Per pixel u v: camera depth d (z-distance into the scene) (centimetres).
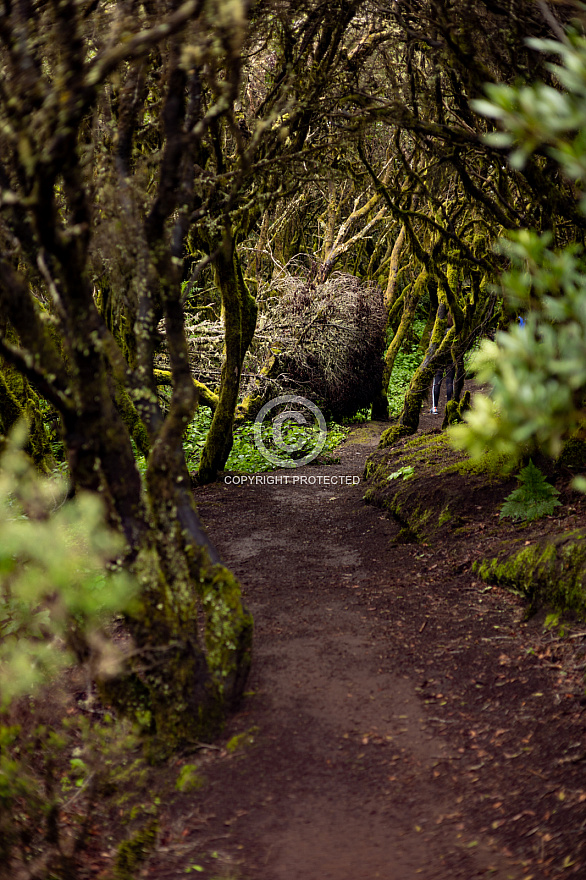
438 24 475
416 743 337
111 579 324
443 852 265
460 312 859
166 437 352
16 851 248
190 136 323
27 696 337
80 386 310
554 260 139
